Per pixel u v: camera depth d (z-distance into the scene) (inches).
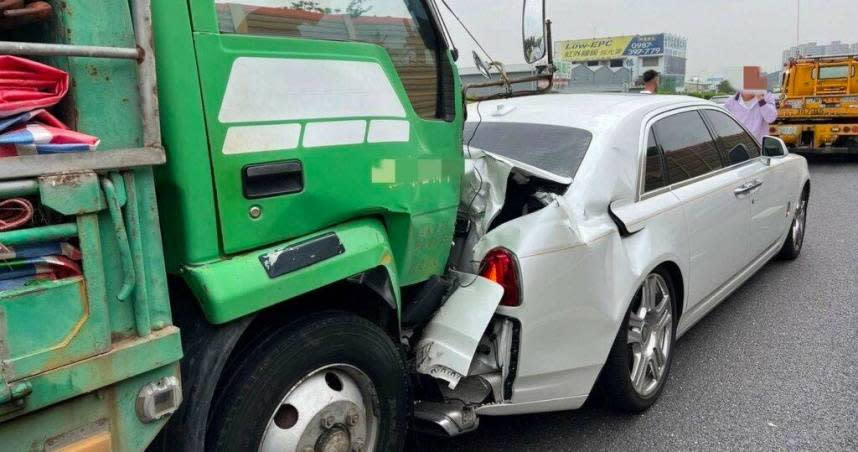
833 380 164.2
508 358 113.3
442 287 110.7
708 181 171.9
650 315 146.2
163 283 71.3
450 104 110.3
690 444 135.9
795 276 249.8
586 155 137.8
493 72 135.7
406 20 100.7
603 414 147.9
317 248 87.4
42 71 61.2
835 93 623.2
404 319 108.7
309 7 86.4
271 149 81.9
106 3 64.7
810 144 629.0
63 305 62.6
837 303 219.1
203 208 76.4
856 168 599.5
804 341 188.4
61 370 62.7
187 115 74.0
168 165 74.2
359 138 92.3
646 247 138.2
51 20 63.9
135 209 67.7
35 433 63.2
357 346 93.1
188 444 78.6
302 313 92.1
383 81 95.8
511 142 149.4
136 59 66.2
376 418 98.9
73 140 61.7
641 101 166.6
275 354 83.8
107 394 67.9
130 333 68.8
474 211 122.1
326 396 90.0
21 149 58.9
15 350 59.7
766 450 133.8
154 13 71.0
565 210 122.0
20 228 59.6
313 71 86.0
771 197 213.3
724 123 197.3
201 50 74.6
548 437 138.0
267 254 82.4
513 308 111.3
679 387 161.3
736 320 205.8
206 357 79.0
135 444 70.6
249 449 82.2
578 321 121.8
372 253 94.3
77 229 62.6
